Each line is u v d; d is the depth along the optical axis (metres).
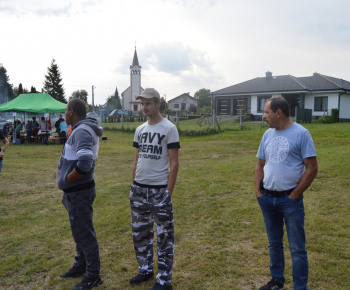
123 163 10.30
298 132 2.64
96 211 5.29
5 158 11.17
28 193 6.56
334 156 9.11
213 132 19.02
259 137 15.44
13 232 4.46
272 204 2.74
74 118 2.99
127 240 4.13
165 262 2.90
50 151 13.38
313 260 3.44
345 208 5.01
